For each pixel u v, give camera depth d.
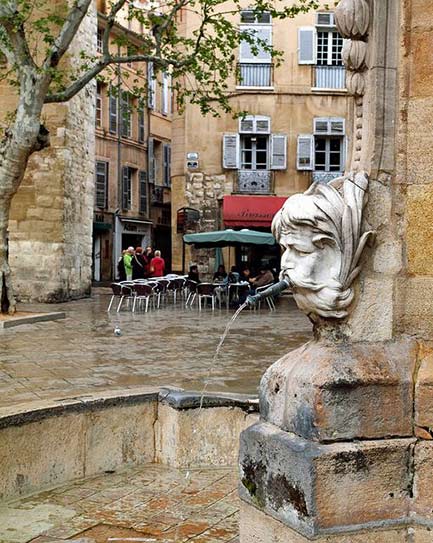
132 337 12.27
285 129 27.72
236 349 10.84
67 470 5.40
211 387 7.53
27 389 7.41
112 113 36.47
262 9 16.09
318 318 3.28
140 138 39.00
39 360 9.49
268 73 27.52
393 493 3.03
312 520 2.88
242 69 27.44
